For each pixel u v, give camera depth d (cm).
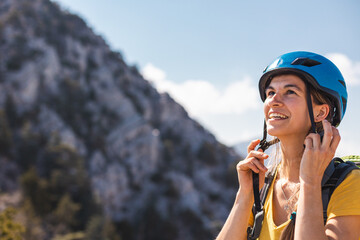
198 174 16775
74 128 15150
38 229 8700
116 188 13962
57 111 15162
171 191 14488
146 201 13475
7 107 13988
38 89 15225
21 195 10488
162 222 12812
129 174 14950
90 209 11556
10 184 11581
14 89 14762
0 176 11606
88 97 17238
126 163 15375
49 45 17250
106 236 10388
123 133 16300
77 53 18562
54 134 13500
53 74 16062
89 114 16300
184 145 18162
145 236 12781
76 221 10925
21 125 13838
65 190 11406
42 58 16088
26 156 12531
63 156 12625
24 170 12281
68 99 15912
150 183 15012
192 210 14075
